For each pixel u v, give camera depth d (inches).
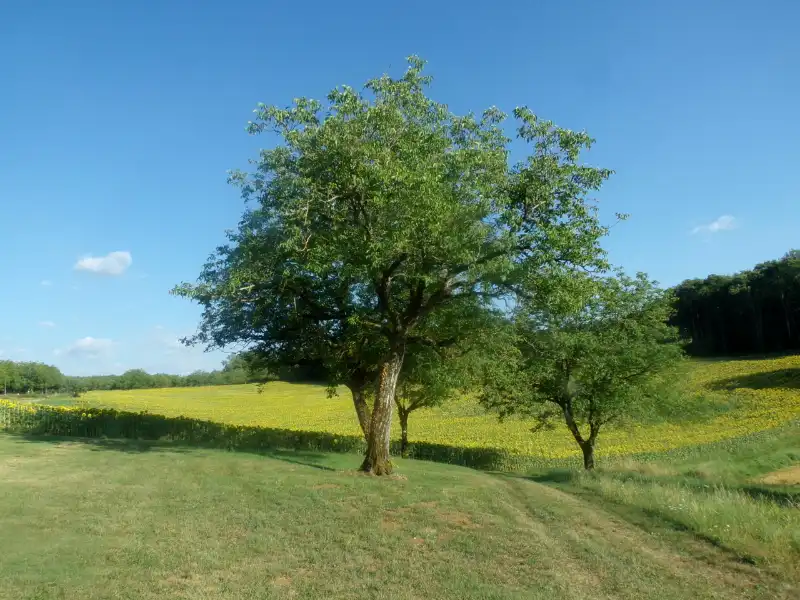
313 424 1935.3
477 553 352.5
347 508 446.0
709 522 411.2
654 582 311.1
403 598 282.4
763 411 1517.0
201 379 5088.6
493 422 1823.3
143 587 279.9
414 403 1118.4
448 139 593.6
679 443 1218.0
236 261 676.7
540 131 575.5
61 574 288.4
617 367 963.3
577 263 580.4
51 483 502.3
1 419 1068.5
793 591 295.7
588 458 1003.9
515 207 583.5
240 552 339.9
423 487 541.0
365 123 577.3
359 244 576.4
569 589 298.8
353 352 835.4
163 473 571.5
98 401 2760.8
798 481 724.7
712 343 3474.4
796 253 3144.7
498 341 829.2
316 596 282.5
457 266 585.3
